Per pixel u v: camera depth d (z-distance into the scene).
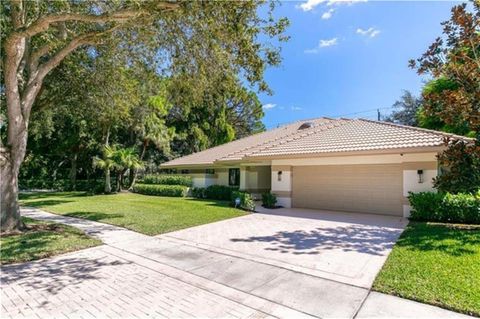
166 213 13.83
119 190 28.80
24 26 8.44
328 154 13.04
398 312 4.25
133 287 5.31
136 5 7.28
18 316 4.28
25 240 8.54
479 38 9.66
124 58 12.27
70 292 5.10
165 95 15.65
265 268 6.25
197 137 36.78
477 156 9.27
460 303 4.35
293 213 13.73
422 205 10.92
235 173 22.44
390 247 7.64
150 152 36.19
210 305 4.59
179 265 6.55
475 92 9.27
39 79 10.22
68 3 10.17
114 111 16.16
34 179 37.19
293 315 4.25
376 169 13.44
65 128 29.03
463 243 7.46
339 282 5.41
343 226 10.46
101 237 9.33
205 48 8.71
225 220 12.04
